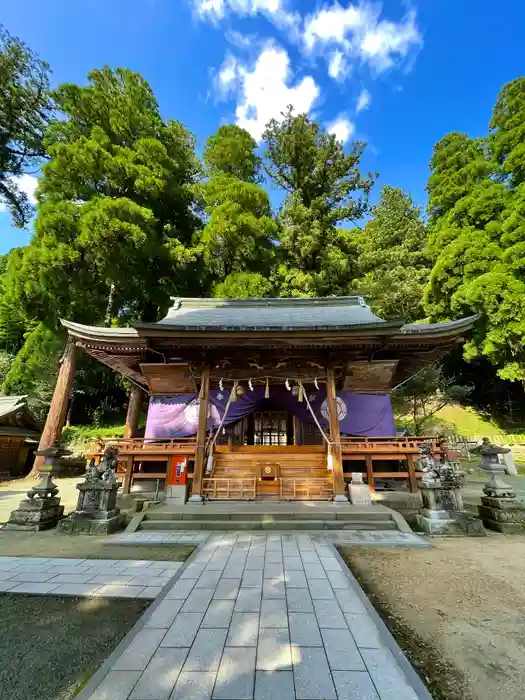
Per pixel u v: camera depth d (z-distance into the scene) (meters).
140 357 12.48
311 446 11.59
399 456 10.59
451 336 10.82
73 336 11.56
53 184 17.22
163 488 11.64
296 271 22.62
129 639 3.07
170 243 19.81
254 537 6.62
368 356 10.55
